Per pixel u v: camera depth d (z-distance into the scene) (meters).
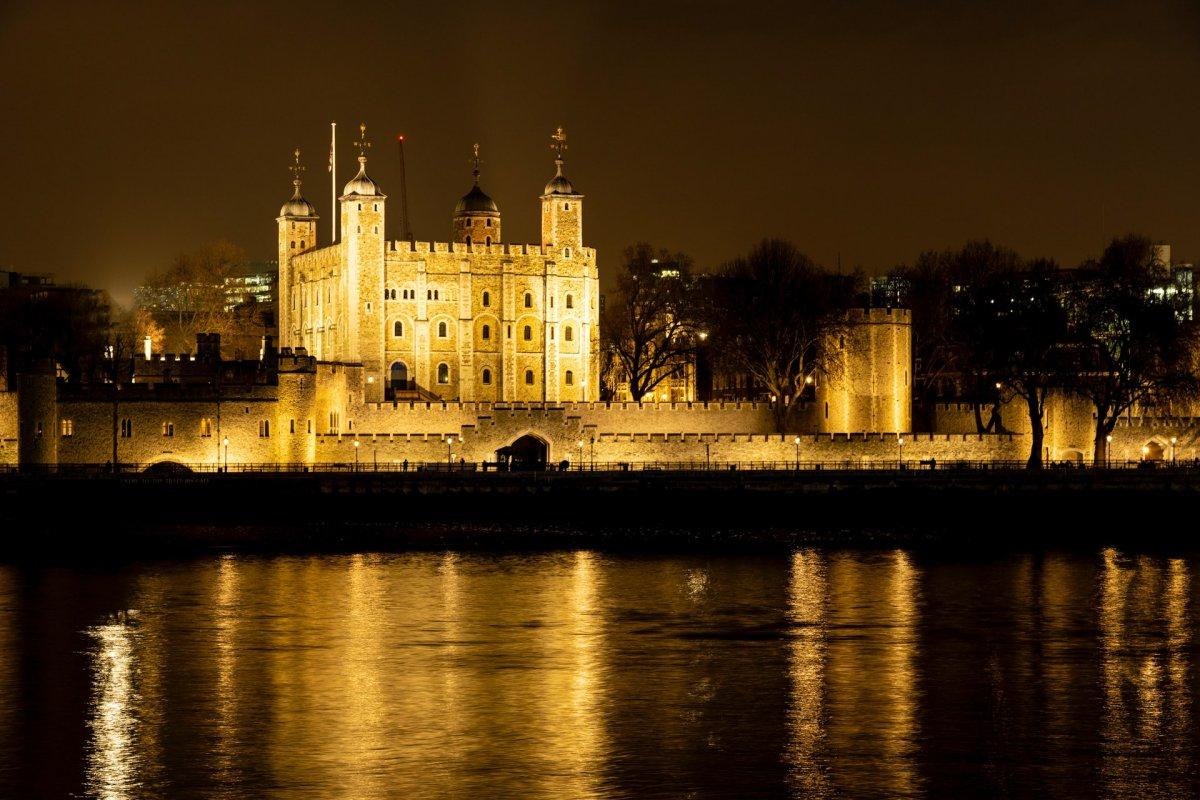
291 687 96.25
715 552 150.12
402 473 183.12
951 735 87.25
